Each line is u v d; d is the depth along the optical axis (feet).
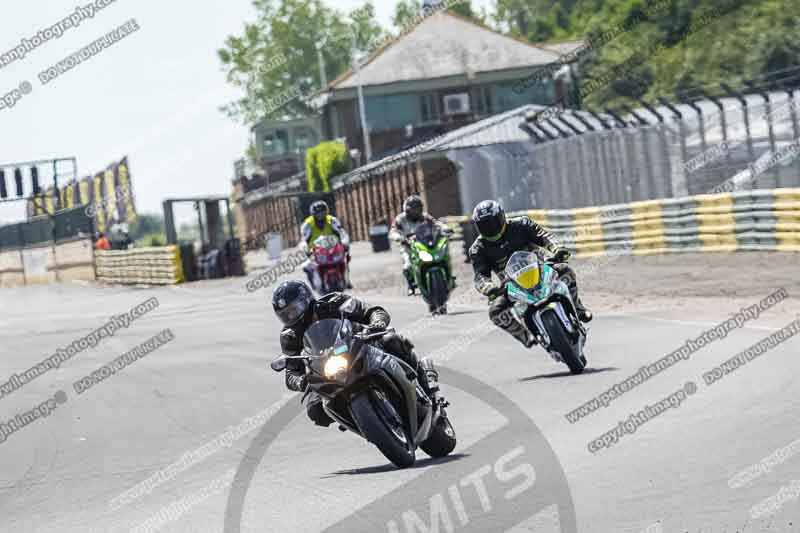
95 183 624.59
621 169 382.83
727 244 305.32
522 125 444.96
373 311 103.09
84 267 612.70
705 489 80.64
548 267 145.79
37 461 140.36
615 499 80.79
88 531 96.22
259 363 206.49
